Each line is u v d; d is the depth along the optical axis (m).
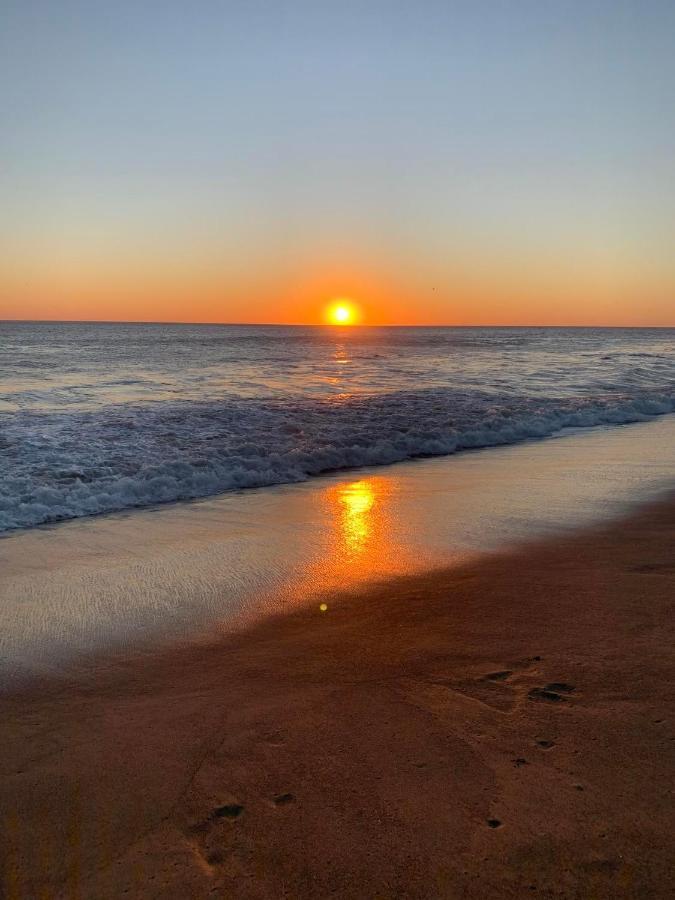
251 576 4.89
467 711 2.85
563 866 1.95
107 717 2.91
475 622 3.89
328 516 6.66
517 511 6.74
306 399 15.35
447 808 2.22
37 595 4.49
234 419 12.20
